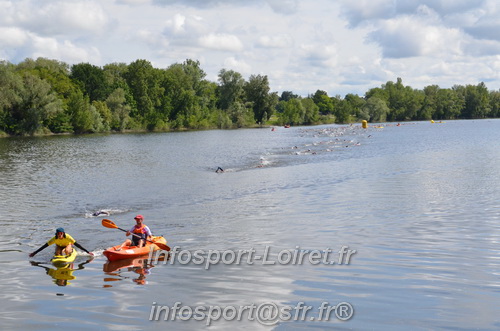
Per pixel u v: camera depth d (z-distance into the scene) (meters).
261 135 94.12
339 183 27.84
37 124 91.75
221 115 135.25
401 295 9.86
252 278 11.22
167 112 126.88
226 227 16.89
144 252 13.77
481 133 90.19
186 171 35.56
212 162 42.47
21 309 9.46
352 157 45.53
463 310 9.05
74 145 66.06
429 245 13.85
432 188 25.05
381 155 47.09
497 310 9.02
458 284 10.47
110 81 124.56
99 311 9.34
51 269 12.43
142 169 37.00
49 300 9.98
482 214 18.09
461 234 15.09
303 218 18.16
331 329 8.37
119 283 11.12
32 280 11.43
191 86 137.75
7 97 86.00
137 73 120.88
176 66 137.12
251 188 26.56
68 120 98.94
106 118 108.31
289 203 21.64
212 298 9.98
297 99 159.12
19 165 40.22
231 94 140.50
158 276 11.59
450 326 8.37
